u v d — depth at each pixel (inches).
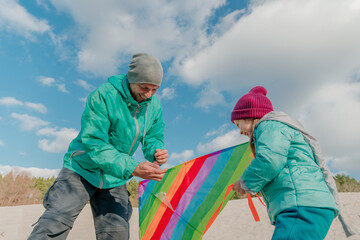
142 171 81.3
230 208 268.8
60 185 85.4
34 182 835.4
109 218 91.7
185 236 102.3
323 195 66.2
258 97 86.9
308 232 60.9
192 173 110.2
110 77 94.7
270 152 68.7
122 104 90.2
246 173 71.0
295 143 73.5
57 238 78.5
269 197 71.5
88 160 88.0
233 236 189.2
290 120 75.9
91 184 90.3
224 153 109.7
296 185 67.1
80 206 86.1
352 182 459.8
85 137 84.5
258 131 75.8
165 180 112.0
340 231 165.3
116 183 95.9
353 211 202.1
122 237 90.1
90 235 185.5
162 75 90.4
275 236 62.3
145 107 97.0
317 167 72.0
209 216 102.2
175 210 106.8
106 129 87.5
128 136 92.3
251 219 220.4
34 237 74.1
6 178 788.0
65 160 91.0
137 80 86.7
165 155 99.7
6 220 231.9
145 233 106.1
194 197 106.7
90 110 86.8
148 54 89.2
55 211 79.9
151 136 107.0
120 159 82.4
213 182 106.5
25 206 309.0
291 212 64.6
